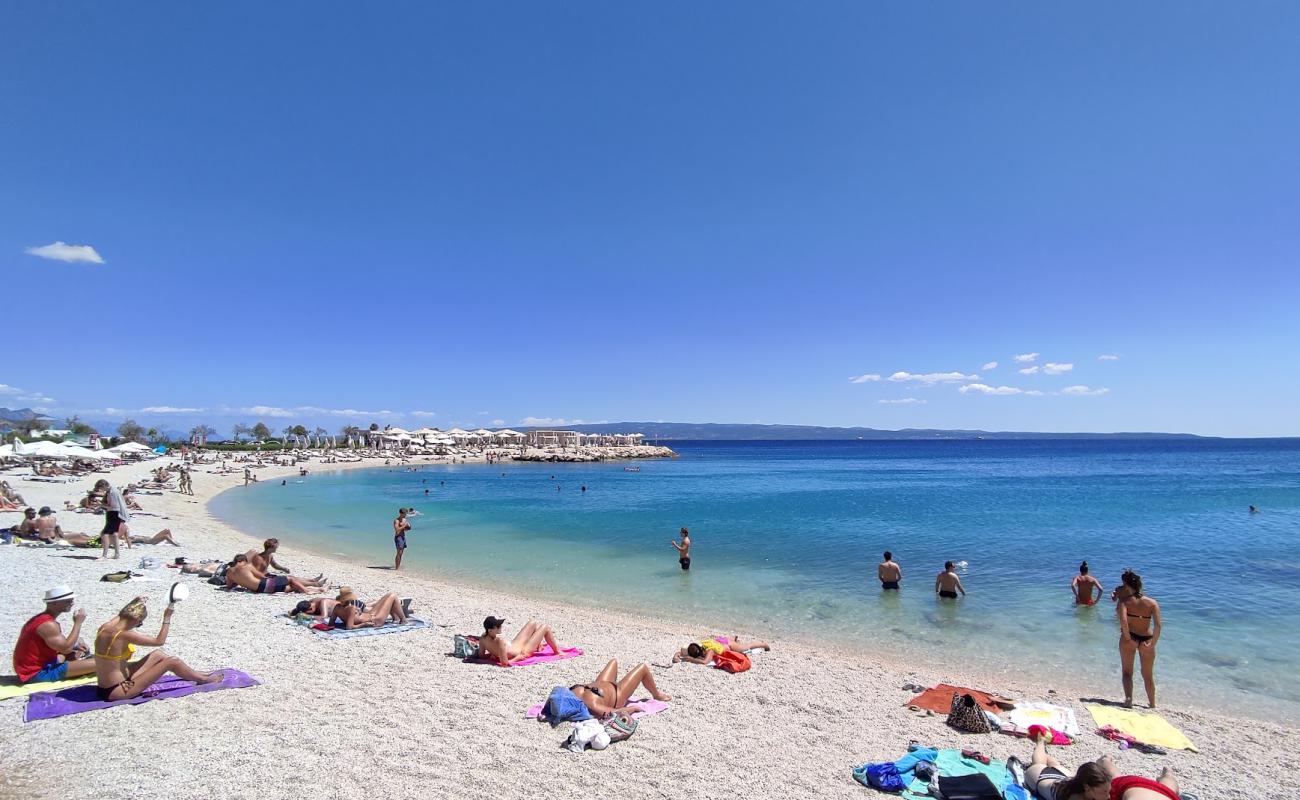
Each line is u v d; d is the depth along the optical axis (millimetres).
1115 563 20578
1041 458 119312
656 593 16781
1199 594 16344
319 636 10750
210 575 15109
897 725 8195
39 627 7812
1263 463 95250
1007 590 17078
